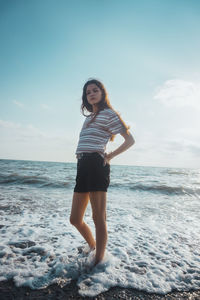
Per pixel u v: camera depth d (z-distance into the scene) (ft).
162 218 12.88
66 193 21.99
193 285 5.24
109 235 9.14
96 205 5.82
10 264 5.98
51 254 6.72
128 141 6.03
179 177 53.98
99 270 5.70
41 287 4.89
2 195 18.99
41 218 11.64
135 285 5.11
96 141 5.87
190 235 9.48
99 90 6.57
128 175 54.95
